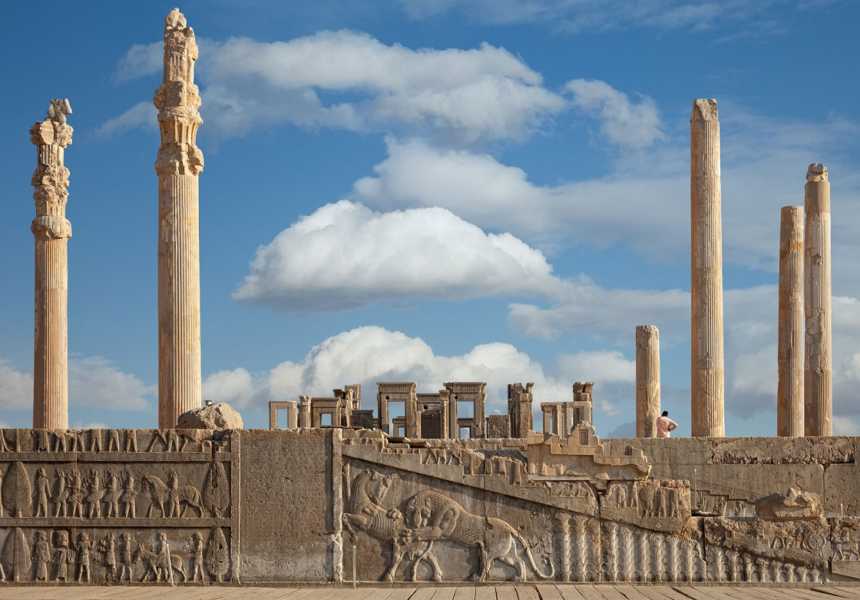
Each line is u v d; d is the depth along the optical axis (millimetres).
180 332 33281
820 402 38938
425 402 74312
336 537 26125
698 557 25891
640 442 27656
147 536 26531
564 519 26000
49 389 42438
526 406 74250
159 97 34000
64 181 43531
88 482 26797
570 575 25891
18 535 26766
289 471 26391
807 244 39625
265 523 26312
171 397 33125
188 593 24781
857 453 27359
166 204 33594
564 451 26375
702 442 27641
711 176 37500
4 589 25875
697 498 27500
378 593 24688
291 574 26172
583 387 70875
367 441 26391
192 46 34312
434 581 25953
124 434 26828
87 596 24328
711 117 37562
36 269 42969
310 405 70250
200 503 26516
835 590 24750
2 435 27016
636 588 25156
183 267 33469
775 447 27531
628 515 25969
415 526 26031
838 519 26031
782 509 26109
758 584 25750
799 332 40531
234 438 26547
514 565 25922
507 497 26125
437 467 26203
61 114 43688
